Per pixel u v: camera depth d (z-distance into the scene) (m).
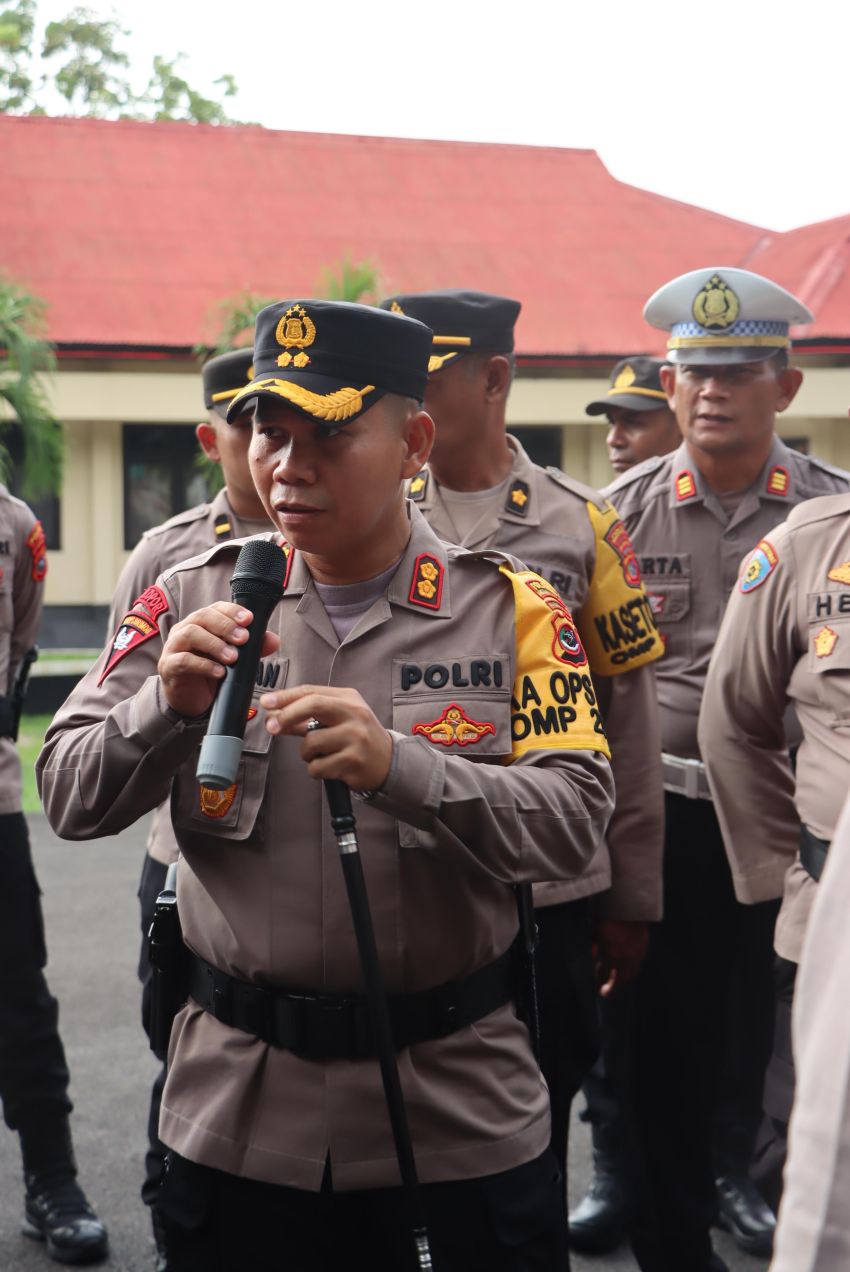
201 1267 2.12
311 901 2.05
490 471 3.37
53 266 18.84
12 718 4.02
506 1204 2.09
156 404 17.86
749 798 3.32
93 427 17.95
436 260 20.03
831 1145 1.25
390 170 21.42
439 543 2.22
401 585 2.15
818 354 17.50
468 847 1.98
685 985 3.63
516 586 2.18
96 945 6.55
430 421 2.12
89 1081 4.91
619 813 3.36
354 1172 2.04
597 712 2.20
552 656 2.17
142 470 18.30
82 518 18.05
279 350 2.01
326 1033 2.05
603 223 21.00
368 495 2.01
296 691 1.89
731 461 4.08
